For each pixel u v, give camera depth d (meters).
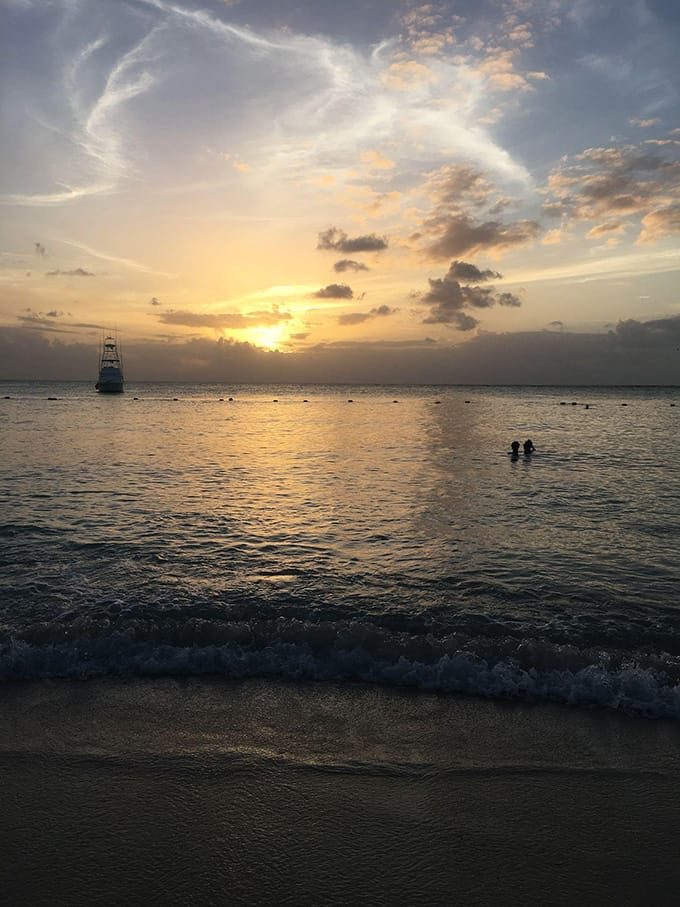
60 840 3.81
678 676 6.29
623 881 3.51
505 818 4.06
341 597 9.00
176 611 8.27
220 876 3.51
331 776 4.53
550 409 87.56
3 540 12.20
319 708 5.62
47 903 3.29
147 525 13.80
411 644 6.89
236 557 11.16
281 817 4.05
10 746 4.92
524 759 4.79
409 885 3.46
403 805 4.19
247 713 5.51
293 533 13.19
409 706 5.68
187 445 33.84
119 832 3.89
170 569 10.33
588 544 12.34
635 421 60.06
